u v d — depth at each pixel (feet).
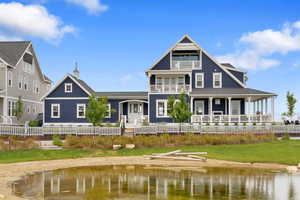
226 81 131.64
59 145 89.40
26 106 145.89
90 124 126.62
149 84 124.57
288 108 126.00
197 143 93.81
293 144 90.94
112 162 68.80
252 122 115.65
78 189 42.32
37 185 45.06
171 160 71.51
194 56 134.10
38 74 164.14
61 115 128.26
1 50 136.46
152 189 42.37
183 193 40.01
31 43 149.38
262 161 67.00
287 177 51.42
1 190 41.39
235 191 41.24
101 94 137.69
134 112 135.03
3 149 81.76
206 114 126.52
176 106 103.65
